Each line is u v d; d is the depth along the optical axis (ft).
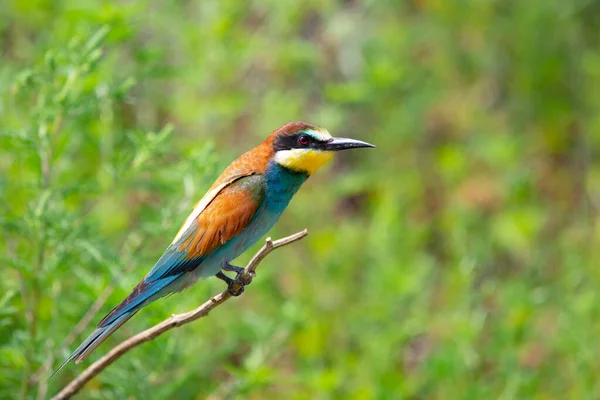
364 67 59.16
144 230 36.81
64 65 35.86
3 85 40.42
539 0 65.05
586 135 64.44
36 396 34.88
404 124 60.13
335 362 46.96
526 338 46.55
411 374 48.93
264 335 41.09
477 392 43.68
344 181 54.95
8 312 33.78
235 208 33.86
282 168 34.53
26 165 37.04
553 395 47.37
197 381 39.09
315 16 60.95
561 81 65.57
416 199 59.67
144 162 36.17
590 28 66.33
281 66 57.98
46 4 53.57
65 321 36.19
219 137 54.39
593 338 46.16
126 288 34.83
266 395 45.27
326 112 56.13
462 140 63.10
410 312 49.01
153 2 54.08
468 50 65.62
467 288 48.85
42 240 33.40
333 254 51.55
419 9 65.41
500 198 57.77
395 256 51.65
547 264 56.08
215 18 53.16
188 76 51.03
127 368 35.04
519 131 64.90
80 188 35.29
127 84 35.96
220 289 43.75
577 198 62.90
